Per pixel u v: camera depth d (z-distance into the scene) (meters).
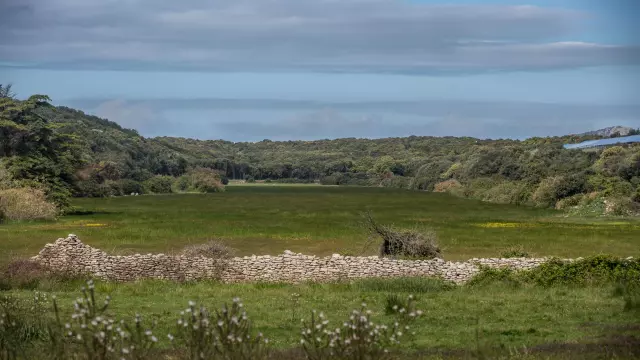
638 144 139.00
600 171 119.00
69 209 87.94
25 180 85.88
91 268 33.94
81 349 13.43
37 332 17.16
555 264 32.75
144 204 118.94
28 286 30.64
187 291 29.53
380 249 38.38
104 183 155.88
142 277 33.94
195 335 12.11
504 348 17.14
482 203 129.00
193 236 56.19
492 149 169.75
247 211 99.50
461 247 49.97
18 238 53.38
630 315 22.98
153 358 14.65
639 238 56.75
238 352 12.16
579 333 20.12
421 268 33.56
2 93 96.88
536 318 22.89
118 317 22.59
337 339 12.31
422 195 166.00
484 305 25.25
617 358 15.53
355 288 30.34
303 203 128.50
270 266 34.12
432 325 21.83
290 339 19.66
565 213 97.56
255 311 24.17
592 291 28.84
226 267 34.16
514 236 58.41
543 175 140.50
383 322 21.81
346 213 95.31
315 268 33.91
